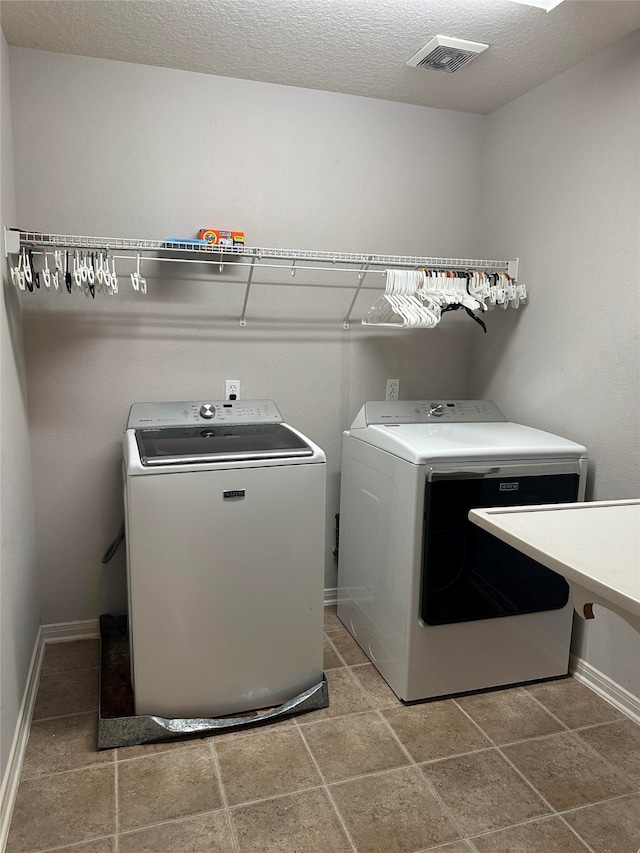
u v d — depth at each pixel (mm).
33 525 2486
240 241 2449
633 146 2080
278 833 1628
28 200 2357
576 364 2373
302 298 2758
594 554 1217
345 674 2404
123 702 2107
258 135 2588
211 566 1999
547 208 2508
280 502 2053
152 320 2557
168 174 2494
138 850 1567
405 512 2133
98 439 2559
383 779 1831
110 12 1993
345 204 2758
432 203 2896
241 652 2082
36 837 1603
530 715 2152
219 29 2102
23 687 2059
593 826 1664
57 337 2453
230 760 1908
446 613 2156
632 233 2096
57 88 2324
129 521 1920
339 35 2133
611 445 2219
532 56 2262
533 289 2609
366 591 2520
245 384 2734
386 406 2617
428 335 2986
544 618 2316
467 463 2109
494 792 1783
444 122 2855
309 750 1959
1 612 1705
